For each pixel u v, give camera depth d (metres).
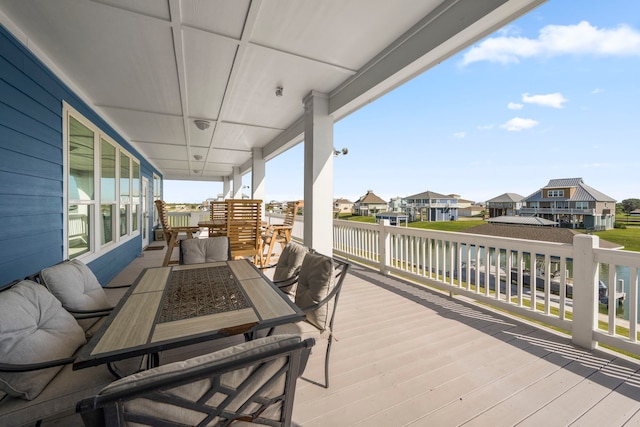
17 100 2.06
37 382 1.07
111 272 4.20
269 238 5.73
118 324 1.19
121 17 2.08
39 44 2.34
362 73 3.01
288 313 1.33
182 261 2.81
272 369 0.75
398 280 4.09
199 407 0.67
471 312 2.84
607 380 1.72
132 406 0.60
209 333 1.11
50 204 2.50
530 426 1.37
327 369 1.67
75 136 3.10
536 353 2.03
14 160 2.01
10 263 1.96
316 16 2.19
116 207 4.54
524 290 3.35
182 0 1.94
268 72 3.09
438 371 1.81
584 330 2.12
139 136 5.46
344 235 5.86
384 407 1.49
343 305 3.04
